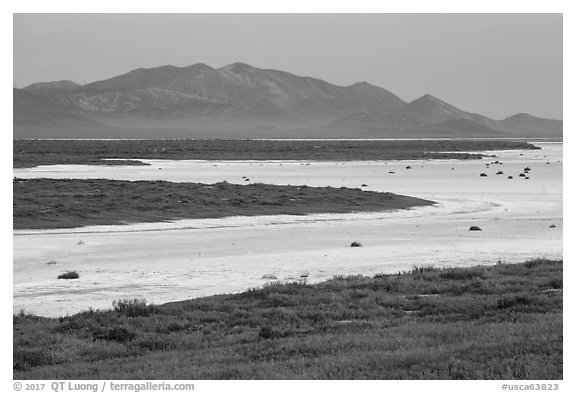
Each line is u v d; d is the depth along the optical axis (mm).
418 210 76062
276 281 38781
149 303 33562
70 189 83875
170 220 65938
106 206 70000
